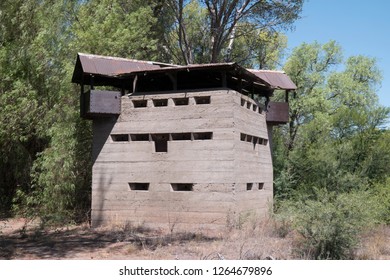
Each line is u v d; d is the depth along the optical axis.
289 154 24.88
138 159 16.27
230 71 15.58
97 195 16.78
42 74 21.75
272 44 34.31
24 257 11.21
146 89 19.16
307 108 30.70
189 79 18.08
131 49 23.14
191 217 15.29
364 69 34.34
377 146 22.55
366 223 12.17
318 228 10.79
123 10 26.66
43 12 22.23
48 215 17.67
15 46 21.78
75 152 20.02
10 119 20.92
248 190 16.52
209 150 15.25
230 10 27.94
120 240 13.70
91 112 16.02
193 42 33.19
